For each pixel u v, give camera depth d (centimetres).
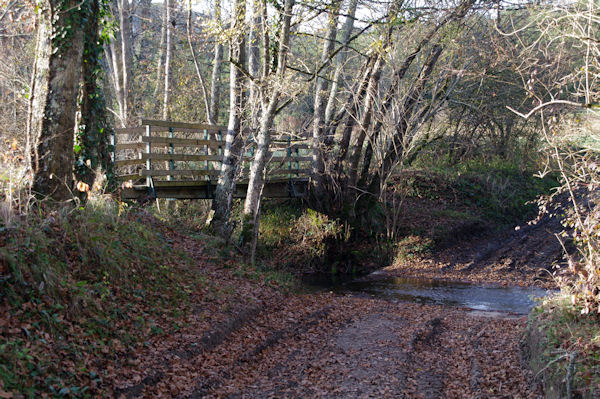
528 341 807
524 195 2667
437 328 1057
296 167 2105
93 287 750
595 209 755
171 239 1221
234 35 1393
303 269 1794
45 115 838
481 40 1731
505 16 1873
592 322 732
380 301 1370
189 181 1514
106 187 1110
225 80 2677
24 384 517
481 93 2352
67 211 830
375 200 2106
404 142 1906
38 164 838
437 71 2002
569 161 1087
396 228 2086
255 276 1299
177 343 767
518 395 654
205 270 1159
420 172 2631
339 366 801
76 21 841
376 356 847
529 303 1354
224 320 913
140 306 817
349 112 1870
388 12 1471
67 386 557
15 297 606
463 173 2700
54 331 618
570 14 693
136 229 1028
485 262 1894
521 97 2422
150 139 1404
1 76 1511
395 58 1773
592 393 526
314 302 1259
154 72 2428
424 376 765
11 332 565
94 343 653
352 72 2009
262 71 1462
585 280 746
